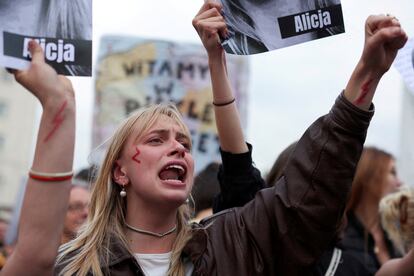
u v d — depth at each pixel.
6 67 2.09
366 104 2.30
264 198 2.46
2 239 5.78
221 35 2.59
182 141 2.54
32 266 2.00
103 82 5.38
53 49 2.14
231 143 2.87
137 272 2.33
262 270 2.39
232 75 5.62
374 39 2.24
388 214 3.43
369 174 3.66
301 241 2.37
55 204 2.02
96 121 5.34
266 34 2.51
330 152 2.31
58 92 2.04
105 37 5.43
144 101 5.40
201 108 5.48
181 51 5.50
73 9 2.16
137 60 5.44
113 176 2.54
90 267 2.33
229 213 2.54
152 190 2.41
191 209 2.93
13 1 2.12
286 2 2.50
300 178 2.37
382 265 3.23
